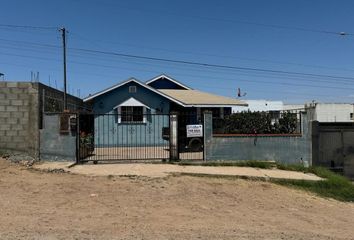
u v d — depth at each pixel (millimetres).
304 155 18094
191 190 12414
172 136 16859
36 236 7285
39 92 15797
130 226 8305
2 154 15344
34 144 15648
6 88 15438
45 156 15797
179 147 18297
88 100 23750
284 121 18422
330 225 9945
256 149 17531
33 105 15586
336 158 18781
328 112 51750
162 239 7488
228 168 16156
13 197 10500
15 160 15289
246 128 17891
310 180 15078
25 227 7867
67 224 8211
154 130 23812
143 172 14328
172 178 13688
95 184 12422
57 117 15891
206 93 28344
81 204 10078
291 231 8812
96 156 18406
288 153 17891
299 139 18047
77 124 16062
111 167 15234
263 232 8500
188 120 24547
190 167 15875
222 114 25203
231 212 10336
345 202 13617
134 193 11555
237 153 17344
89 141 19109
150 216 9273
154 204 10500
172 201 10992
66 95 21812
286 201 12359
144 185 12555
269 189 13617
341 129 18891
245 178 14617
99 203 10266
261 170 16234
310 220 10297
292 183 14781
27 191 11242
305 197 13242
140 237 7539
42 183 12273
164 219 9078
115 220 8734
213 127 17594
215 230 8383
